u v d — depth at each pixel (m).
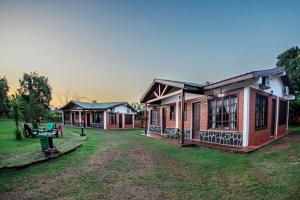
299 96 12.19
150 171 4.77
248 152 6.23
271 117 9.09
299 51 14.27
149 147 8.38
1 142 8.95
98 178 4.25
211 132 8.85
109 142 10.08
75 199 3.19
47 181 4.02
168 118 12.98
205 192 3.43
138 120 26.78
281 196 2.98
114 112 23.44
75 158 6.09
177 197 3.26
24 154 6.27
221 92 8.38
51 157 5.88
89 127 24.12
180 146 8.33
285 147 6.30
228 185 3.69
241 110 7.44
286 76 9.84
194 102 10.26
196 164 5.34
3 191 3.49
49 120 30.72
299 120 13.19
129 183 3.95
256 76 6.77
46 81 37.25
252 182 3.68
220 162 5.39
